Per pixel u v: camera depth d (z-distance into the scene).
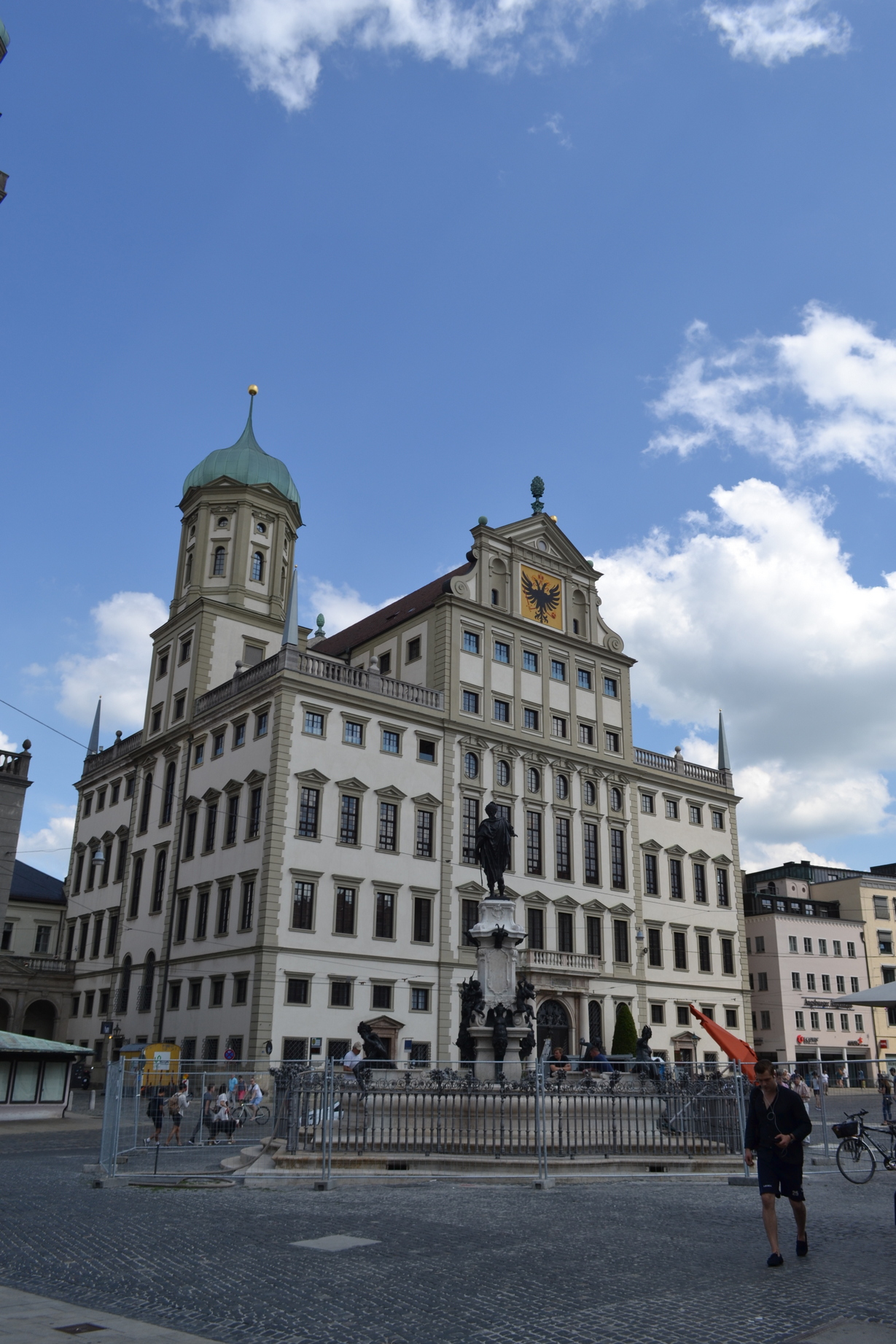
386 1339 8.41
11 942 79.75
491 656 65.19
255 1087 28.66
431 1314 9.14
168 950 59.12
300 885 52.41
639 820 71.00
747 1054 26.00
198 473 72.12
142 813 67.12
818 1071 24.16
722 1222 14.05
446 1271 10.87
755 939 90.50
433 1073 21.08
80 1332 8.49
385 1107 20.42
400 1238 12.77
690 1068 28.20
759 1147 11.41
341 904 53.66
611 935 65.94
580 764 67.81
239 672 61.81
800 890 100.38
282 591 70.88
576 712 69.19
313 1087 20.48
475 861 60.09
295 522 73.62
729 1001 73.25
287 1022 50.22
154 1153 24.06
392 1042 53.59
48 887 83.50
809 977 89.81
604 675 72.31
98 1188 18.61
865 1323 8.62
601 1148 20.36
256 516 70.56
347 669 57.75
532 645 67.88
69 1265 11.38
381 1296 9.83
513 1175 18.83
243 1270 10.99
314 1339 8.42
